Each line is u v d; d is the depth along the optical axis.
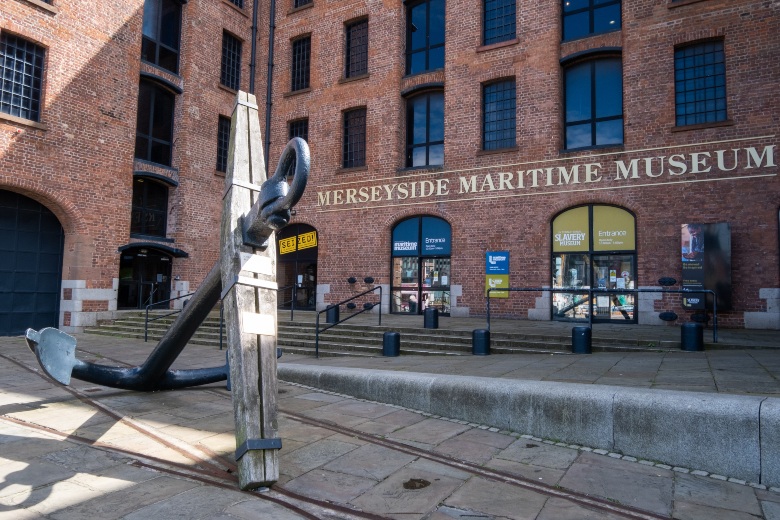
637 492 3.66
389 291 16.73
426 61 17.23
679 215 12.90
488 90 15.95
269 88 19.64
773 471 3.82
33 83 13.48
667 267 12.94
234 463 4.14
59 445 4.49
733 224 12.34
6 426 5.02
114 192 15.16
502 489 3.70
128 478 3.78
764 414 3.91
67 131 13.98
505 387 5.32
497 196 15.14
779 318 11.73
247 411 3.66
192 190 17.55
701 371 6.42
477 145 15.60
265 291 4.03
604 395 4.68
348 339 10.91
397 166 16.94
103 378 5.95
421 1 17.45
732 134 12.48
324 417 5.67
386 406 6.23
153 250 16.72
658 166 13.21
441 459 4.34
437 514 3.27
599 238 13.97
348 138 18.28
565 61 14.63
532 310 14.42
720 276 12.20
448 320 14.10
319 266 17.95
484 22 16.17
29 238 13.92
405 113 17.39
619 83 14.27
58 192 13.73
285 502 3.42
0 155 12.55
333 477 3.89
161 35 17.25
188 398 6.35
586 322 13.54
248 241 3.95
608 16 14.55
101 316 14.73
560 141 14.59
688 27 13.14
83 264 14.31
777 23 12.23
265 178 4.32
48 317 14.23
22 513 3.15
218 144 18.91
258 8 20.17
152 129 16.89
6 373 8.04
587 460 4.35
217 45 18.69
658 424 4.35
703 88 13.13
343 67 18.30
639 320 13.15
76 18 14.26
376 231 17.03
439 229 16.27
